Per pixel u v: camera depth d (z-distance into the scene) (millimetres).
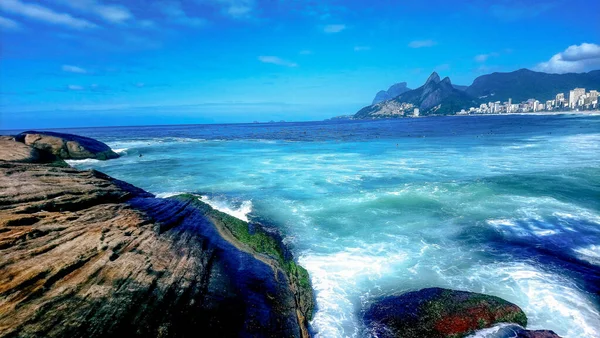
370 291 10203
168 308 7359
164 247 10117
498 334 7867
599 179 21344
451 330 8062
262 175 27438
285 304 9234
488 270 10977
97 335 6070
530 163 28016
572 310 8789
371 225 15375
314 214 17109
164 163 35531
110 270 7965
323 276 11188
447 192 19797
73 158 37281
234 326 7758
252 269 10742
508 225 14547
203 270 9539
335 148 47719
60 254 8172
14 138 34688
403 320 8547
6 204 10781
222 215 16000
